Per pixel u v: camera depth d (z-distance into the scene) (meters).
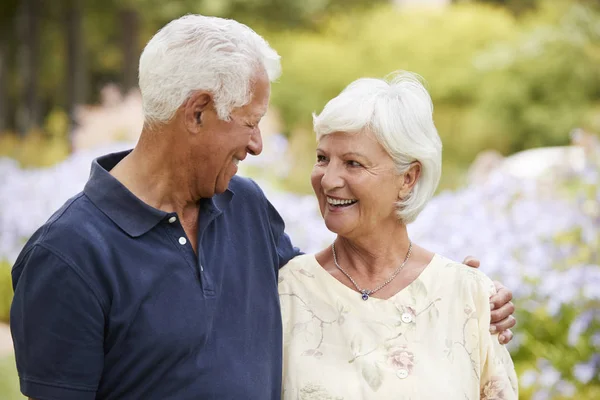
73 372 2.65
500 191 7.28
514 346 5.93
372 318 3.24
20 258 2.76
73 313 2.64
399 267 3.34
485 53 21.42
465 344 3.19
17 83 33.59
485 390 3.21
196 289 2.84
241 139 2.84
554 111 20.31
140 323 2.73
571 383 5.64
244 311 2.98
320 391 3.12
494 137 20.89
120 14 25.19
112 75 33.72
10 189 10.45
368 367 3.13
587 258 6.32
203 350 2.82
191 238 2.97
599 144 7.87
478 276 3.30
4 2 28.20
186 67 2.75
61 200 10.23
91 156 11.87
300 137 16.12
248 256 3.11
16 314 2.71
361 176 3.17
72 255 2.66
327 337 3.24
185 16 2.86
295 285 3.37
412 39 23.03
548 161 11.31
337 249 3.42
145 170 2.87
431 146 3.21
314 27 26.27
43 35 31.34
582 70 20.33
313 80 22.92
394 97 3.18
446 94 22.00
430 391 3.07
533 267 6.21
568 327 5.91
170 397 2.78
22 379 2.71
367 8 26.83
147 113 2.82
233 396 2.84
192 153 2.83
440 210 7.30
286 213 7.85
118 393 2.77
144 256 2.77
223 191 2.94
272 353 3.09
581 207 6.69
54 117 25.53
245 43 2.82
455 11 24.42
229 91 2.77
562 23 20.52
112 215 2.76
